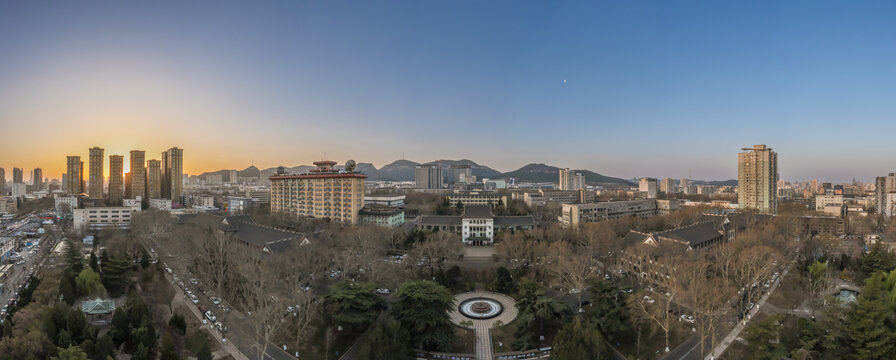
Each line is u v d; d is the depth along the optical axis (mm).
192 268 174875
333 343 121688
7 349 96125
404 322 119500
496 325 134500
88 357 101625
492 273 180875
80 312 115438
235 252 163375
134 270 185875
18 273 196875
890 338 101250
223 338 122375
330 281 173375
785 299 155000
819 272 159250
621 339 125875
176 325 122125
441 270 170875
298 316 137000
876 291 111875
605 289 127000
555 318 132625
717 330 129875
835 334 105625
